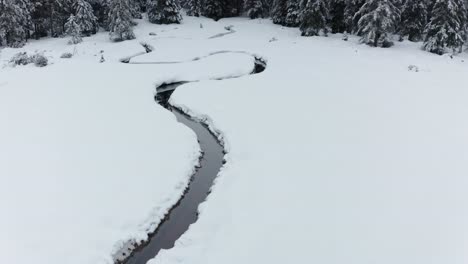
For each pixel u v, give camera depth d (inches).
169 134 565.9
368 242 331.6
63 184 420.5
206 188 450.6
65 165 461.1
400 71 912.9
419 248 324.5
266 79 852.6
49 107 656.4
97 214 373.4
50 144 515.2
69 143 519.8
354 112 639.8
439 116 621.6
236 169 460.8
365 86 788.6
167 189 425.1
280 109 658.2
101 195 403.9
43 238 337.7
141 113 645.3
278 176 439.5
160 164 475.8
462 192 407.8
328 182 425.7
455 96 724.7
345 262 309.1
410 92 748.0
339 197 397.1
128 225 363.9
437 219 362.9
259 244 330.0
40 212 371.6
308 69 933.2
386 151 499.5
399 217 365.7
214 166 502.9
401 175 440.8
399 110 648.4
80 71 911.7
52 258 315.9
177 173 458.9
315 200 391.9
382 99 705.6
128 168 460.8
